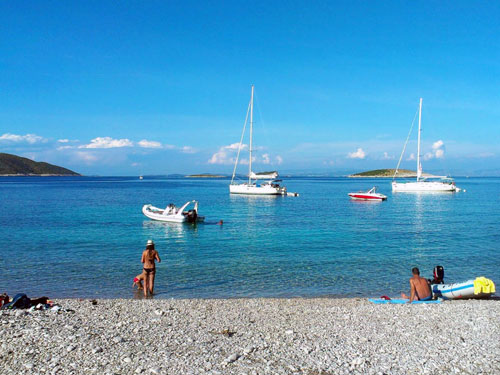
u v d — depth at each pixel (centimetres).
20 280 1812
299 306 1345
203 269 2048
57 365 799
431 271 2011
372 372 782
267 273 1966
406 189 10194
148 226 3756
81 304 1350
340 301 1455
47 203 6512
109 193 9931
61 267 2070
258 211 5409
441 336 993
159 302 1400
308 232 3428
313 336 998
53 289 1675
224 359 837
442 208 5891
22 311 1168
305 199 7975
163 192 10594
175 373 770
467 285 1430
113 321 1116
